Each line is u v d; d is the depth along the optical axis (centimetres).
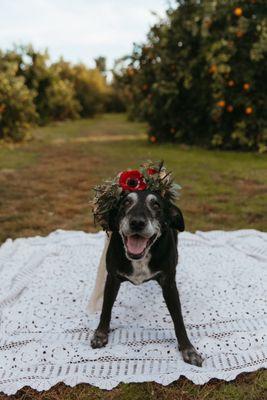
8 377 108
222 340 124
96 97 1374
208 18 433
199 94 475
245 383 106
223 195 286
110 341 125
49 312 140
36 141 626
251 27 418
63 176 356
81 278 164
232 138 460
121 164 409
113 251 117
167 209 119
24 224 231
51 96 987
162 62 475
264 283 157
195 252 187
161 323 134
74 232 214
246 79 420
